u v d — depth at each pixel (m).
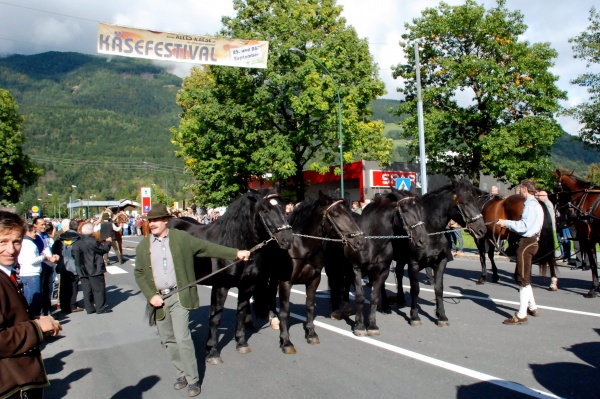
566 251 13.60
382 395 5.00
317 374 5.73
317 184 40.28
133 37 13.07
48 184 173.25
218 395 5.25
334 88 26.50
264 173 29.02
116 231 20.05
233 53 13.77
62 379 6.07
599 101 23.02
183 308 5.25
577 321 7.64
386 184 34.03
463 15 26.94
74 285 10.74
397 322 8.10
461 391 5.01
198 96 28.47
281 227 6.10
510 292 10.23
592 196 9.97
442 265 7.78
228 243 6.59
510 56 26.75
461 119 27.12
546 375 5.36
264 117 28.16
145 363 6.59
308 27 29.06
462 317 8.23
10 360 2.86
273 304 8.29
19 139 48.12
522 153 26.41
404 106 28.81
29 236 8.59
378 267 7.36
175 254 5.30
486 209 11.33
